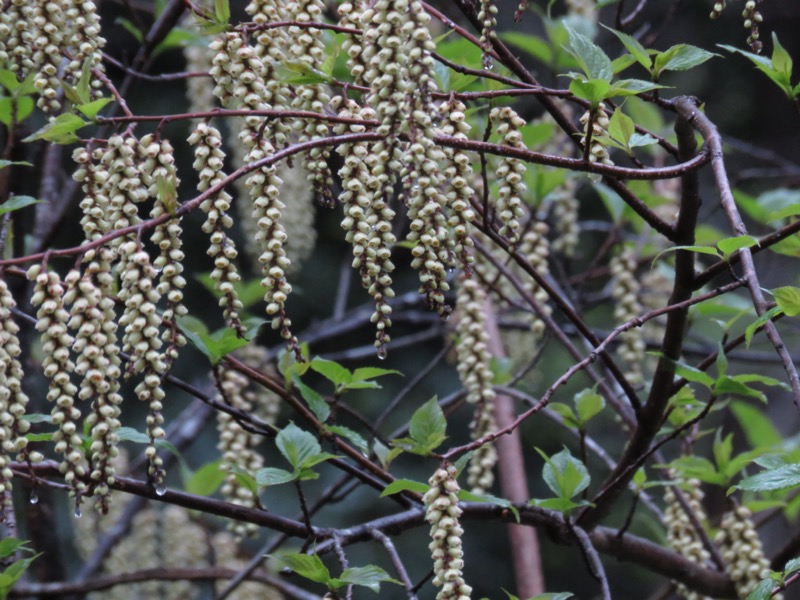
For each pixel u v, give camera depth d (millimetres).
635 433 1476
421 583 1329
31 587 1655
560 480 1432
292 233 1989
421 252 1270
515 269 1772
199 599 2652
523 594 1679
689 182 1388
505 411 1761
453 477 1294
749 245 1331
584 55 1344
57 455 2076
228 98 1316
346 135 1274
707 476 1524
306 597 1696
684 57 1378
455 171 1292
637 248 1941
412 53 1249
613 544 1524
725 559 1548
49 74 1324
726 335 1441
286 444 1393
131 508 1976
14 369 1251
